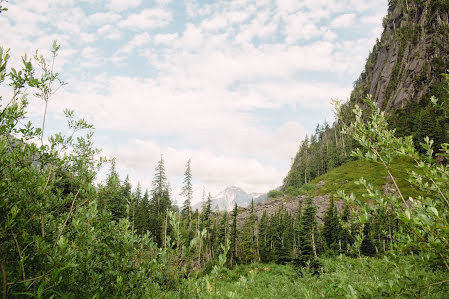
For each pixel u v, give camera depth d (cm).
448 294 279
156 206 5981
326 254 2712
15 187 286
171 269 338
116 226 408
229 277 2106
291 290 1085
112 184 409
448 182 282
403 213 282
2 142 272
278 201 7925
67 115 460
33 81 309
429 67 8438
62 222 373
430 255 262
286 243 4016
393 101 9000
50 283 265
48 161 329
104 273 362
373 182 5219
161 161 6512
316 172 10038
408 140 308
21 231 281
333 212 4278
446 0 9481
